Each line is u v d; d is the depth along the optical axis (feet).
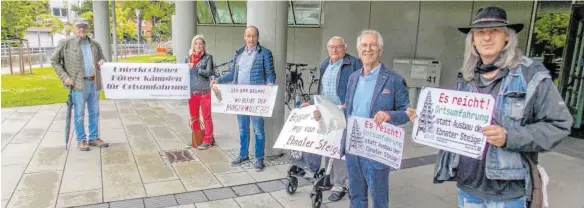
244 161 16.19
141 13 116.78
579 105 21.07
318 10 35.60
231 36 46.44
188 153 17.49
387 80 9.00
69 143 18.66
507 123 5.89
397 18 27.07
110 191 12.99
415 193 13.37
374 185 9.34
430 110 6.88
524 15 22.58
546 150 5.64
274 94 14.30
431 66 25.71
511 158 6.03
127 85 15.67
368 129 9.08
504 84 5.96
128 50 116.26
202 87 17.49
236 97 14.60
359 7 28.94
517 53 5.95
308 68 34.50
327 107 9.30
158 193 12.94
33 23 72.23
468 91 6.47
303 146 10.21
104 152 17.37
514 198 6.15
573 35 21.08
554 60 22.08
